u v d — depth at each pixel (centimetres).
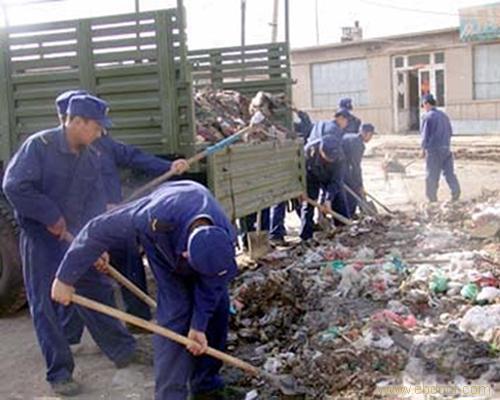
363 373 442
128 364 504
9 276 619
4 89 620
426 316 528
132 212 382
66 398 461
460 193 1220
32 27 606
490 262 636
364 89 3142
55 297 396
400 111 3053
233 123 751
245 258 790
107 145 517
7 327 613
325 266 652
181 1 570
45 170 454
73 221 466
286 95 920
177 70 576
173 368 398
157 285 402
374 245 757
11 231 614
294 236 967
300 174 832
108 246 388
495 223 755
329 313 540
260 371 436
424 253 701
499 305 518
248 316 558
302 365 458
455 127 2883
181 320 397
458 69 2859
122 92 591
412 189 1438
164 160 557
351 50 3141
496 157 2023
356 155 933
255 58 936
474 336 479
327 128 892
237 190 651
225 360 418
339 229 848
